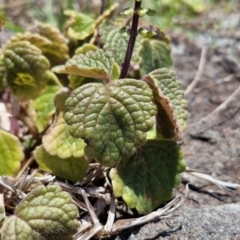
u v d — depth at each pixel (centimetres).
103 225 19
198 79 29
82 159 20
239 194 20
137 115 18
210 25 35
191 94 28
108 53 20
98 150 18
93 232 18
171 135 20
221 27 35
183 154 21
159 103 19
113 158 18
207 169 22
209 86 28
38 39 22
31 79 21
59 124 20
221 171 22
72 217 17
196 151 23
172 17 35
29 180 20
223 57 31
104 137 18
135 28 19
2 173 20
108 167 19
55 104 21
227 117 25
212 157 23
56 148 20
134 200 18
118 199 20
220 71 30
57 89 24
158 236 18
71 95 18
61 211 17
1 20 23
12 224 17
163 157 19
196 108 26
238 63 30
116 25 24
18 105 22
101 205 20
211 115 26
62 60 24
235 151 23
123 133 18
